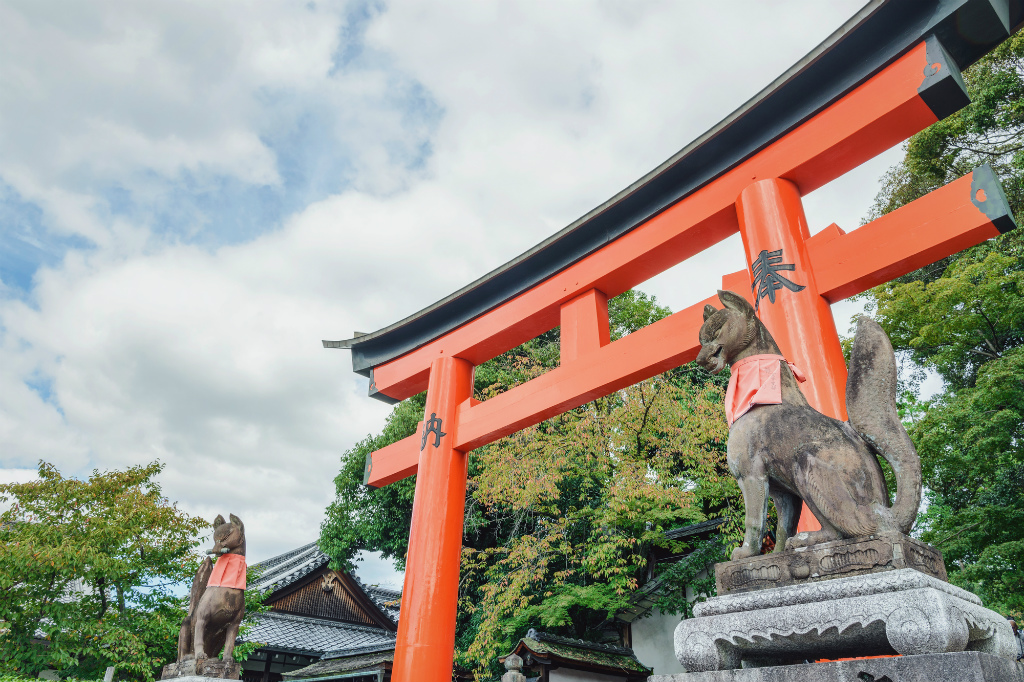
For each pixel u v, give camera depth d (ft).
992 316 36.78
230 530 29.07
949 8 18.95
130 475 48.42
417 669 26.25
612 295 28.91
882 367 10.11
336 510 65.26
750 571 10.06
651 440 47.55
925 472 34.53
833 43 21.02
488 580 56.08
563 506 52.01
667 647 48.24
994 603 30.30
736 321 11.84
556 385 27.04
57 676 49.26
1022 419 30.50
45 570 41.04
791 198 21.93
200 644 26.73
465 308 33.71
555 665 41.34
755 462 10.71
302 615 79.30
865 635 8.40
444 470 30.22
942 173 49.26
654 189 26.35
